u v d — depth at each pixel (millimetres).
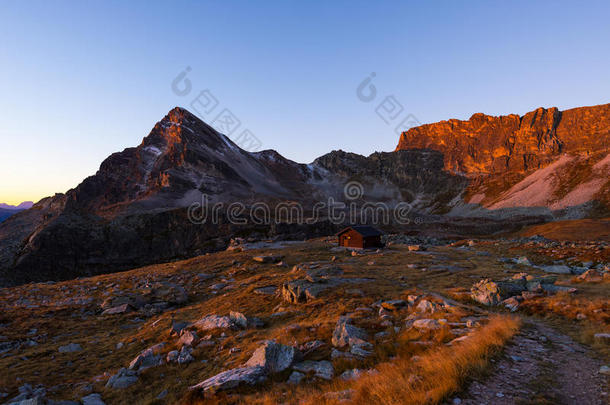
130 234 163750
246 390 12391
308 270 42656
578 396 8375
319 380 12484
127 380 16266
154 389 15156
